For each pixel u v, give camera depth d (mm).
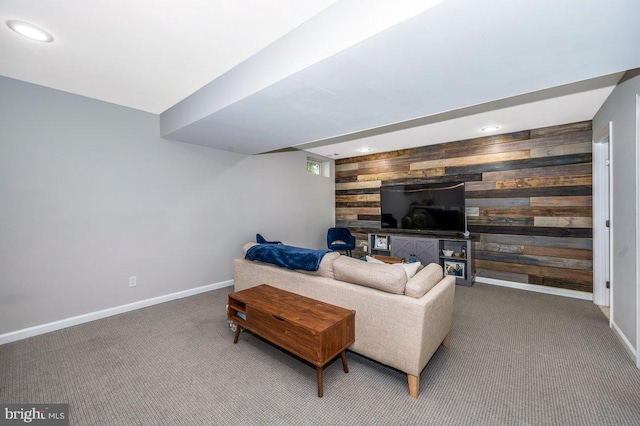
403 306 1806
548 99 2926
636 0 1154
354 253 6105
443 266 4551
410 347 1776
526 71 1779
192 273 3797
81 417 1604
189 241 3758
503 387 1864
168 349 2352
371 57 1614
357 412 1646
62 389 1839
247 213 4504
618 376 1969
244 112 2518
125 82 2584
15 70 2359
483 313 3141
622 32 1366
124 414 1630
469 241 4184
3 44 1978
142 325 2820
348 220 6211
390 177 5516
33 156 2604
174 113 3129
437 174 4871
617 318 2555
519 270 4086
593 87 2629
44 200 2666
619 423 1545
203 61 2215
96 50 2062
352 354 2309
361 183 5977
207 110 2602
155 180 3422
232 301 2443
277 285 2615
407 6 1301
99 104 2988
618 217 2518
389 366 1916
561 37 1411
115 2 1564
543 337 2562
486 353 2291
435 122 3680
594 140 3385
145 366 2107
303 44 1747
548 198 3873
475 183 4449
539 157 3922
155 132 3414
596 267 3420
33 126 2602
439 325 2055
